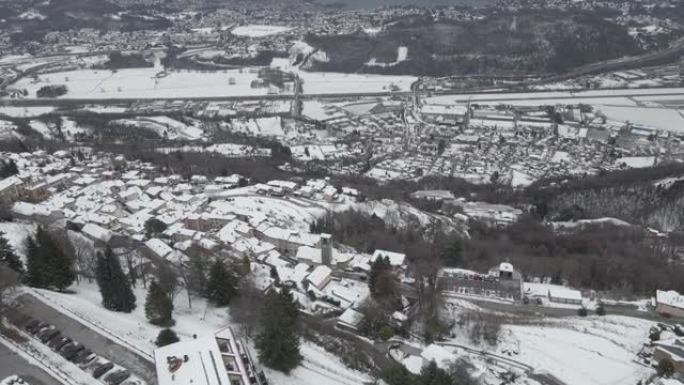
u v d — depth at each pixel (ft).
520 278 508.12
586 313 447.42
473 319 419.95
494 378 350.43
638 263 521.24
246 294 418.72
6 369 310.04
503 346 391.86
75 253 465.88
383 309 421.18
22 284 403.34
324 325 417.28
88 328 353.72
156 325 369.71
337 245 584.40
